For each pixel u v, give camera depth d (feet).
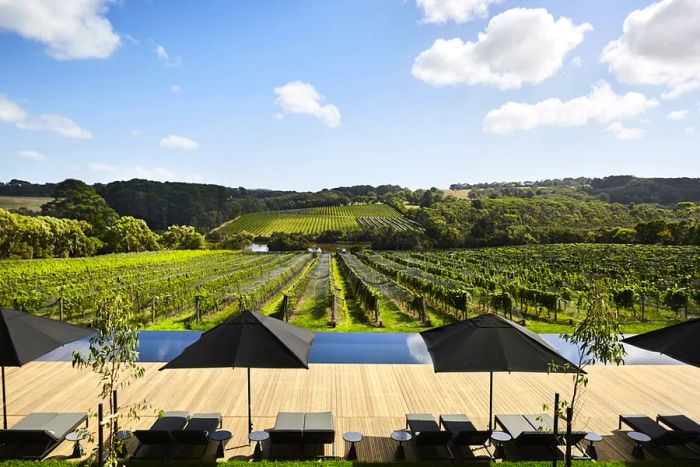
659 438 24.54
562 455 25.02
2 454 24.23
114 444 20.36
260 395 34.30
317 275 140.26
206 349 24.44
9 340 23.00
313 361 43.27
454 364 23.62
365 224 372.79
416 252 245.65
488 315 26.86
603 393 35.24
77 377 38.06
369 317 73.82
